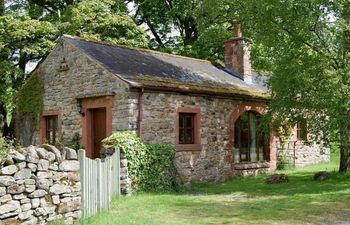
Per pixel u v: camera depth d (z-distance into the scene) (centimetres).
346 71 1291
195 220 882
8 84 2095
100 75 1479
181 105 1540
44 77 1722
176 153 1501
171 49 2706
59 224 750
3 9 2272
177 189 1413
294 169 2033
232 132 1750
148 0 2670
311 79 1334
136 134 1370
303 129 1530
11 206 664
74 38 1617
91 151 1541
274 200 1149
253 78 2159
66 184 800
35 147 751
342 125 1348
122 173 1238
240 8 1498
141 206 1038
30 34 2088
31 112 1775
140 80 1420
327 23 1359
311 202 1098
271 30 1411
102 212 936
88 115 1542
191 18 2861
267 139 1956
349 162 1612
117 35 2303
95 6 2206
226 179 1705
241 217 916
